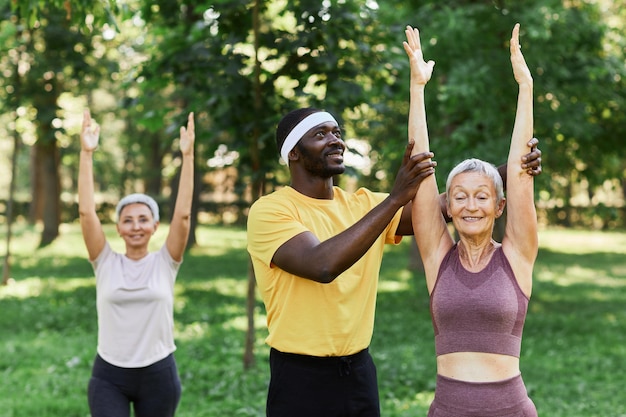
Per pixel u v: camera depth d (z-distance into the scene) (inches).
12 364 311.7
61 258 732.0
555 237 1111.0
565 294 553.6
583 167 510.9
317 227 118.3
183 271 661.9
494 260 111.0
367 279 120.1
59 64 587.5
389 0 443.5
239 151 271.9
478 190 109.6
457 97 416.8
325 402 116.6
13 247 840.9
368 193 127.0
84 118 162.6
